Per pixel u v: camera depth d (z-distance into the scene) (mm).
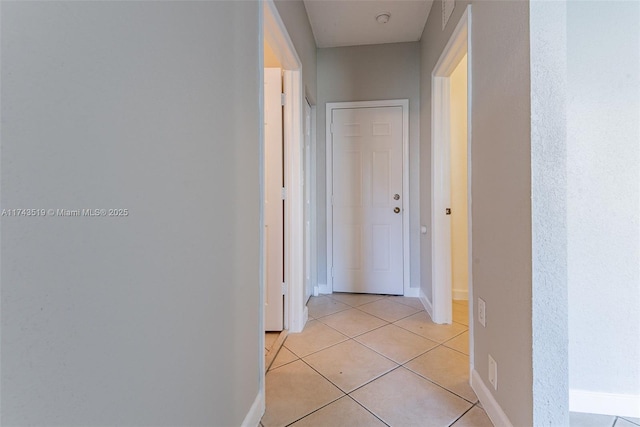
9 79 430
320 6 2582
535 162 1048
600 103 1416
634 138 1397
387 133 3201
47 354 480
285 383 1659
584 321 1436
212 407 980
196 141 894
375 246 3258
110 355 589
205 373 939
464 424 1345
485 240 1438
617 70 1405
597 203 1424
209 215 967
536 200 1047
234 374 1145
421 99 3027
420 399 1516
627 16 1396
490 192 1383
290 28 2053
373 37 3062
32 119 458
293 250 2340
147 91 688
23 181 448
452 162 3105
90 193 547
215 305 1004
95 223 559
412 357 1933
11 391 435
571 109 1433
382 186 3229
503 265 1259
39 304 469
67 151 508
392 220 3219
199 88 912
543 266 1042
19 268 444
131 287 642
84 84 535
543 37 1043
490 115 1381
